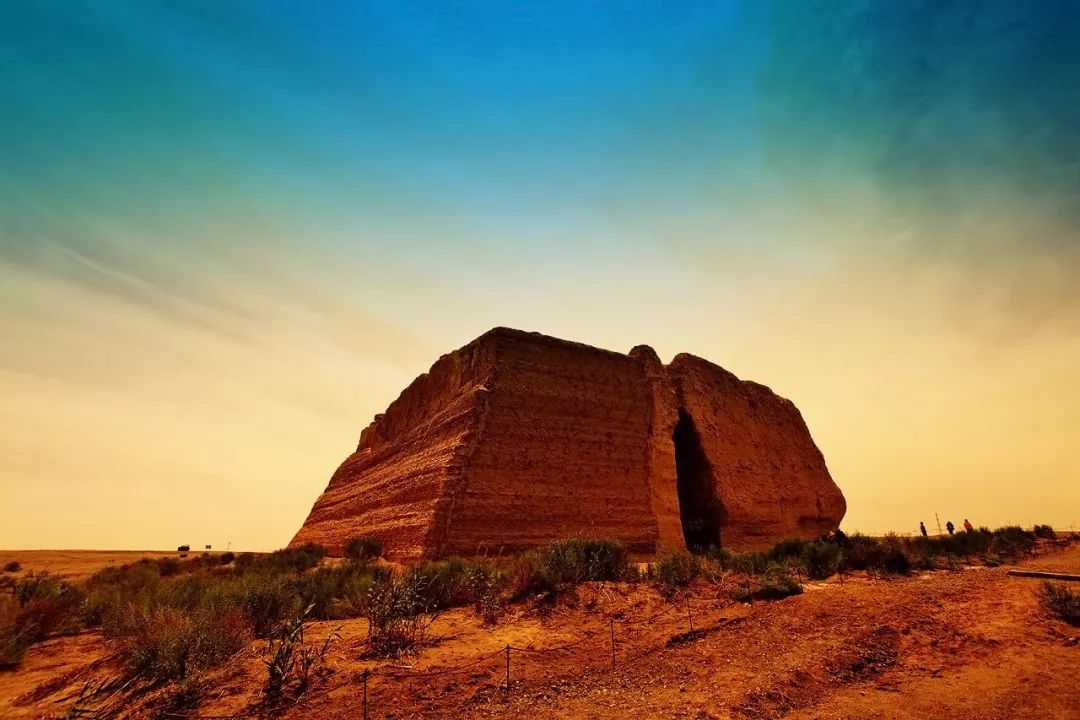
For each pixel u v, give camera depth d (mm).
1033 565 17250
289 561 21016
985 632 8906
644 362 27359
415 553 18406
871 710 6133
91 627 11305
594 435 23578
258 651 8242
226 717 6012
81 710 5938
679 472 29016
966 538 22844
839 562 16172
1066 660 7555
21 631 9352
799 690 6746
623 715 5961
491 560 16188
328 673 7297
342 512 32938
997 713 5992
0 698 6875
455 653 8312
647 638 9188
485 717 6023
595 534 21609
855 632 9023
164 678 6719
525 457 21469
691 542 27344
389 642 8516
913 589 12406
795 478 33781
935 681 7035
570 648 8672
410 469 24391
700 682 7008
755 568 15648
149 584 14695
